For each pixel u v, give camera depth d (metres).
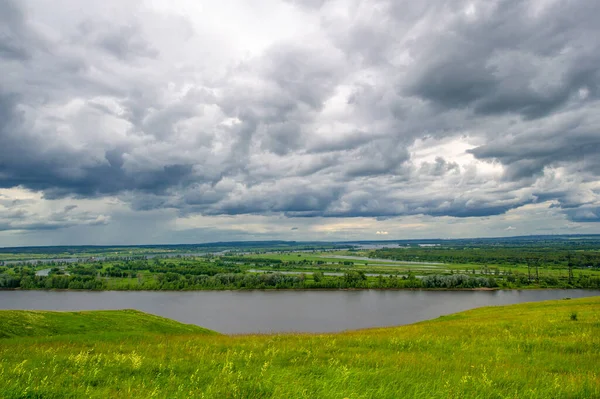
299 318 117.00
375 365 16.17
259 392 11.10
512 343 23.23
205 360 16.61
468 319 44.56
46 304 157.00
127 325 49.59
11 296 183.12
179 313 129.12
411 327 37.12
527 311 49.47
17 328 38.91
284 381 12.41
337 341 24.16
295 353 18.88
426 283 197.50
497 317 42.91
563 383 13.25
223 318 118.62
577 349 21.20
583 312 38.69
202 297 173.88
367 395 10.93
